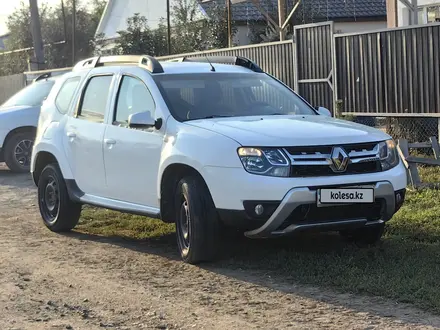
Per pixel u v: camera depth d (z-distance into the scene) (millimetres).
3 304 5734
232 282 6117
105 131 7723
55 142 8500
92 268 6828
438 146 10148
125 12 36188
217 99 7375
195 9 28938
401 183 6531
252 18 28547
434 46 11430
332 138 6266
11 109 14719
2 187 12789
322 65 13719
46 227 8953
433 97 11531
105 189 7766
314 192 6043
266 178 6020
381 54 12406
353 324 4996
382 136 6617
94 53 34281
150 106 7277
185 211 6668
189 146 6492
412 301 5410
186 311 5426
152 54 27156
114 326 5145
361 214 6383
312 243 7359
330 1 30578
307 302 5520
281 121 6797
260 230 6148
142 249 7582
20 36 39469
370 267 6258
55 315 5434
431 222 7828
